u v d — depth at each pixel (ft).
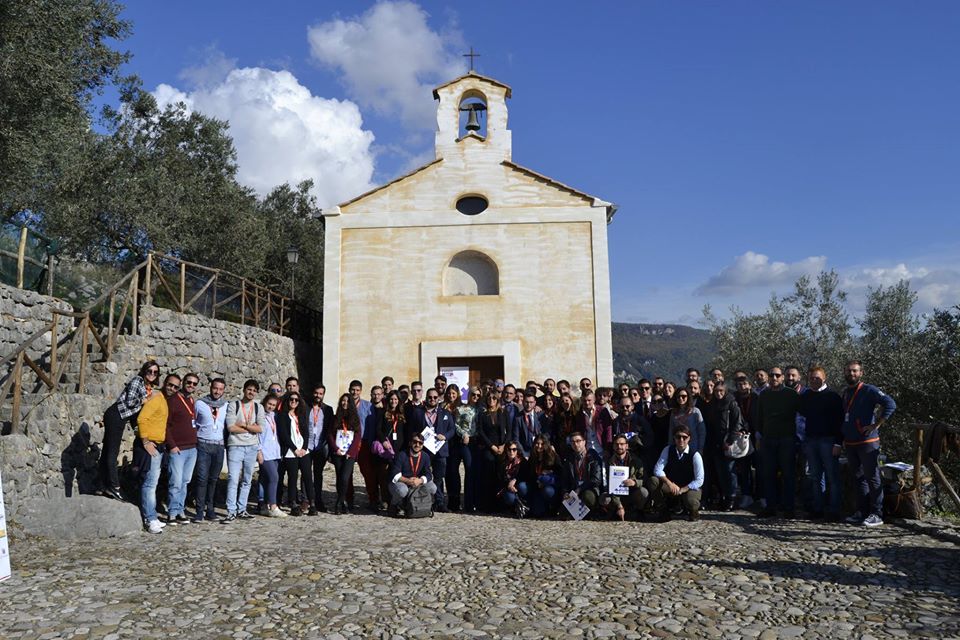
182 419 27.20
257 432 29.27
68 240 61.72
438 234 51.26
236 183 81.76
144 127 76.84
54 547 22.38
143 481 25.62
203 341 42.42
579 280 50.34
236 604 16.52
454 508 32.32
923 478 30.40
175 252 71.10
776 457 28.68
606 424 30.91
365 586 17.99
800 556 20.81
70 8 44.47
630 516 29.32
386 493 31.76
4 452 23.72
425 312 50.34
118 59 52.01
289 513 30.48
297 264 91.35
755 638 14.43
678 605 16.48
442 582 18.39
